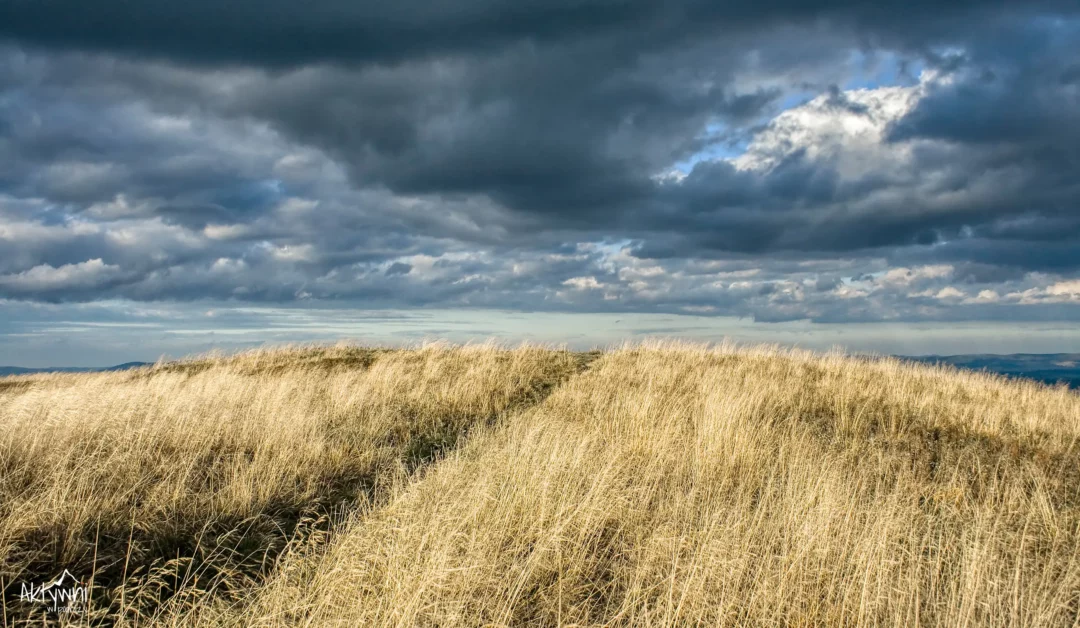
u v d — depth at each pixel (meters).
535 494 6.00
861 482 7.13
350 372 15.81
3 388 16.84
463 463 7.20
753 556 5.03
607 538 5.80
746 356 19.48
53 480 6.02
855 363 18.05
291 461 7.72
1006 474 7.93
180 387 13.06
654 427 9.33
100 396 9.88
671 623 4.25
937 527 6.05
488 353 19.91
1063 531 6.01
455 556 4.72
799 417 11.20
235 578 4.85
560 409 11.37
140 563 5.03
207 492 6.50
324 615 4.08
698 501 6.50
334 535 5.38
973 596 4.31
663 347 21.50
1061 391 15.41
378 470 7.98
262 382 13.48
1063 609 4.64
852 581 4.59
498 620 4.15
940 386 15.15
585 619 4.35
